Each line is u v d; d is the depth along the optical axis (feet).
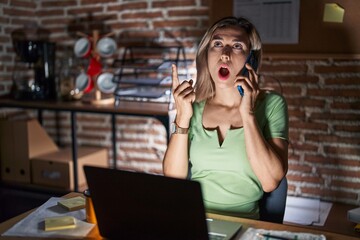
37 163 10.98
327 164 9.55
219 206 5.64
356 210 7.52
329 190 9.61
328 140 9.48
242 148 5.65
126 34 11.21
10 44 11.67
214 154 5.73
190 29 10.47
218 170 5.72
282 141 5.73
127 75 11.11
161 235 3.84
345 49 8.94
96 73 10.37
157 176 3.67
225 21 6.08
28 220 4.51
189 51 10.54
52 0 12.01
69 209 4.74
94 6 11.51
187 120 5.69
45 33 12.27
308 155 9.71
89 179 3.99
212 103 6.18
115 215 3.99
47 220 4.42
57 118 12.59
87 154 11.21
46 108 10.29
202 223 3.64
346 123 9.26
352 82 9.09
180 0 10.46
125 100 10.39
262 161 5.38
